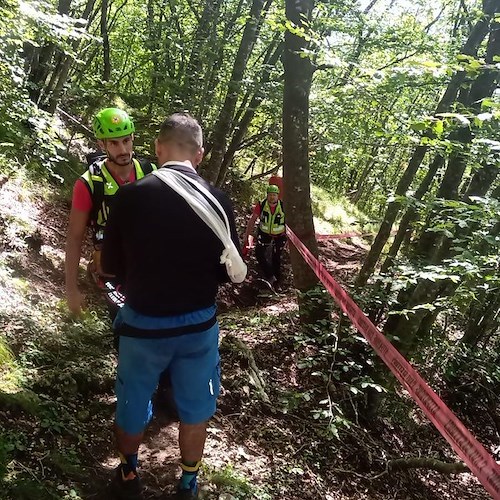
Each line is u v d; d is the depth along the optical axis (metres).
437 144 4.51
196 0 11.29
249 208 13.24
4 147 5.91
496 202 4.02
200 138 2.68
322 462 4.33
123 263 2.60
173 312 2.49
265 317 6.50
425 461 4.59
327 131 9.44
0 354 3.57
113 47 14.65
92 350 4.25
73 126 9.63
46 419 3.25
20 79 5.09
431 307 4.43
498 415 7.21
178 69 10.85
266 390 4.90
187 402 2.69
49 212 6.59
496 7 5.74
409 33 8.35
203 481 3.35
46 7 5.24
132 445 2.77
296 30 5.08
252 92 9.39
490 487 2.24
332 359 5.50
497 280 3.92
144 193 2.44
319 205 16.78
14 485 2.70
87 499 2.85
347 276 10.77
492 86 5.09
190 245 2.45
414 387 2.97
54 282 5.16
